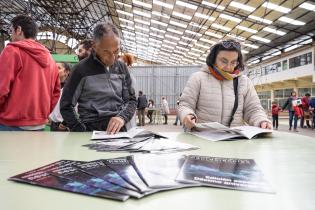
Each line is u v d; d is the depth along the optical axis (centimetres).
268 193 46
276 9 909
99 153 82
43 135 124
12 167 64
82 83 149
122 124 135
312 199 43
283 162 71
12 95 160
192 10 1091
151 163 64
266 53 1498
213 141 109
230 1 910
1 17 1054
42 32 1020
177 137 120
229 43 149
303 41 1209
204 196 44
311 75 1191
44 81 173
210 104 159
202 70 166
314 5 840
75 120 144
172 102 1709
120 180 49
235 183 50
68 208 39
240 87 161
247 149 91
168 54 2131
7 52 157
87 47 213
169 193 45
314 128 915
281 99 1543
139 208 39
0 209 39
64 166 60
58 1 805
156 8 1161
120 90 160
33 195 44
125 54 250
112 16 1394
